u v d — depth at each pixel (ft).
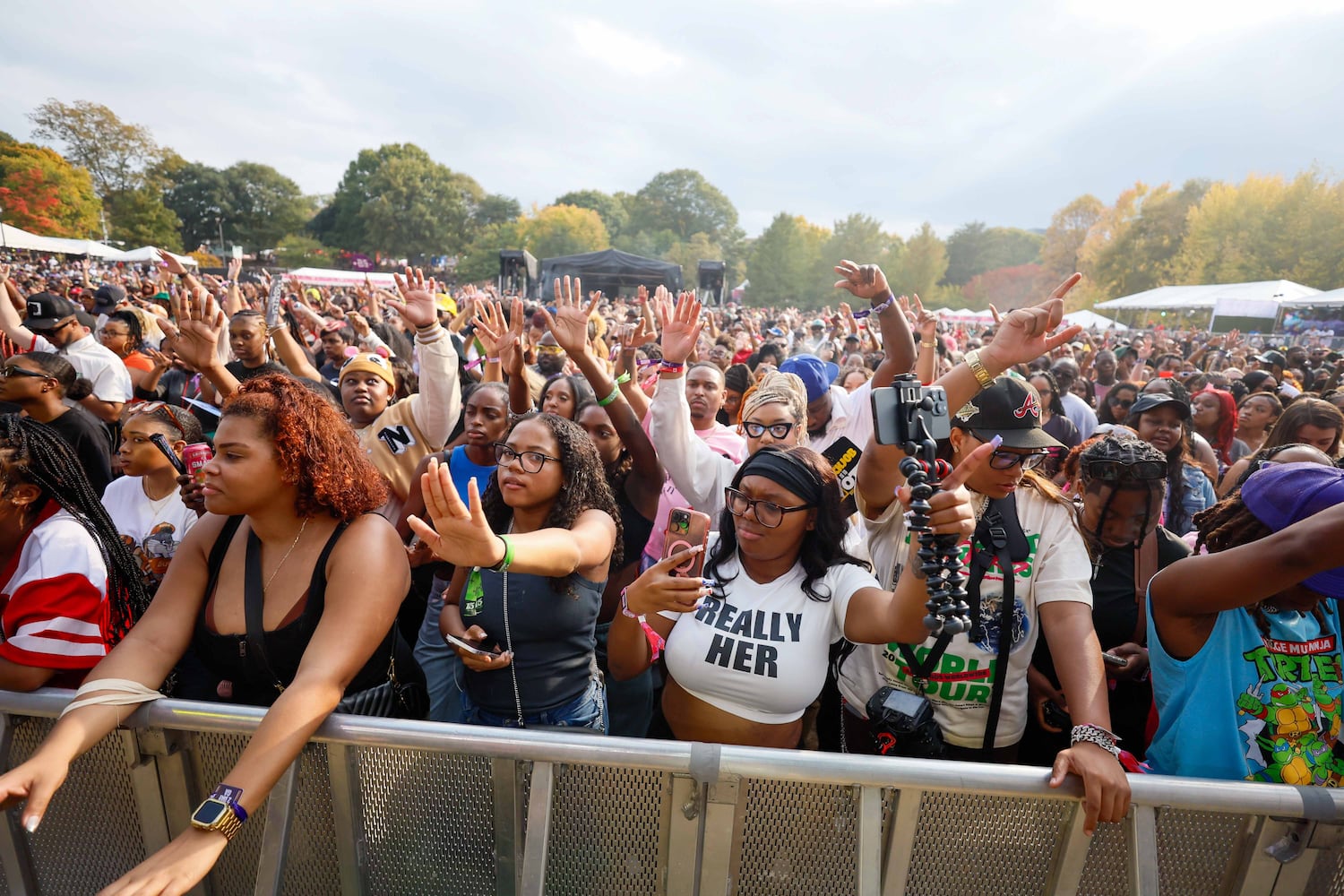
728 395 17.85
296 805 5.16
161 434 9.07
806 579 6.23
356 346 22.13
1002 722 6.44
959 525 3.99
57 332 16.90
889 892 5.02
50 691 5.30
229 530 5.51
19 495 5.57
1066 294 6.19
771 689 5.99
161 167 313.12
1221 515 5.75
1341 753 5.68
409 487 10.74
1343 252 167.22
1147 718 7.12
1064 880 4.97
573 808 5.08
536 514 7.44
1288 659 5.30
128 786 5.24
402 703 6.31
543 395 12.17
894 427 4.20
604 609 9.78
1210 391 17.69
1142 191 242.17
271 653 5.15
